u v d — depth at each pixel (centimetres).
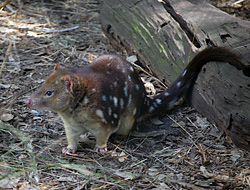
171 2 727
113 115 541
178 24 681
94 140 585
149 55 732
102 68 552
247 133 516
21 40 867
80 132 541
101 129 534
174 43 673
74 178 489
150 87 711
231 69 549
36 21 967
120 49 845
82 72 532
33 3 1068
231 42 577
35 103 495
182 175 498
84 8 1065
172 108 658
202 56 593
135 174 497
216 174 497
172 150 554
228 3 1058
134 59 783
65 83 498
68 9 1052
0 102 650
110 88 536
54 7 1058
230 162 520
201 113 629
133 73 582
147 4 761
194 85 633
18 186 467
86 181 482
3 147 545
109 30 852
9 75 735
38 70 759
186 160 530
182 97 667
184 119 629
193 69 617
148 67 742
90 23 981
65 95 498
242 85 518
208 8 697
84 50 851
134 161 530
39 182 478
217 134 583
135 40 768
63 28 943
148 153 549
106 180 485
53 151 547
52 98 497
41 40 875
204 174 496
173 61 672
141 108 596
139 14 764
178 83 634
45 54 820
